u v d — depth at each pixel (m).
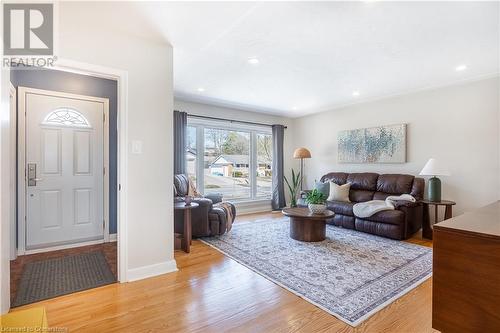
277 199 6.08
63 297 2.09
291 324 1.75
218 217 3.83
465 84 3.85
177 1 1.91
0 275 1.63
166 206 2.61
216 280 2.42
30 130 3.14
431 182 3.79
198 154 5.29
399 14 2.11
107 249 3.30
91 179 3.56
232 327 1.72
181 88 4.24
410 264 2.78
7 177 1.74
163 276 2.50
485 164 3.68
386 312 1.89
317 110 5.86
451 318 1.31
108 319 1.80
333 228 4.35
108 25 2.23
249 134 6.09
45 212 3.25
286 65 3.24
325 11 2.06
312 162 6.20
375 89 4.28
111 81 3.69
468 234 1.26
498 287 1.17
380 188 4.56
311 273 2.56
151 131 2.52
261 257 3.00
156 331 1.68
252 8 2.02
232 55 2.94
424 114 4.30
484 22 2.23
